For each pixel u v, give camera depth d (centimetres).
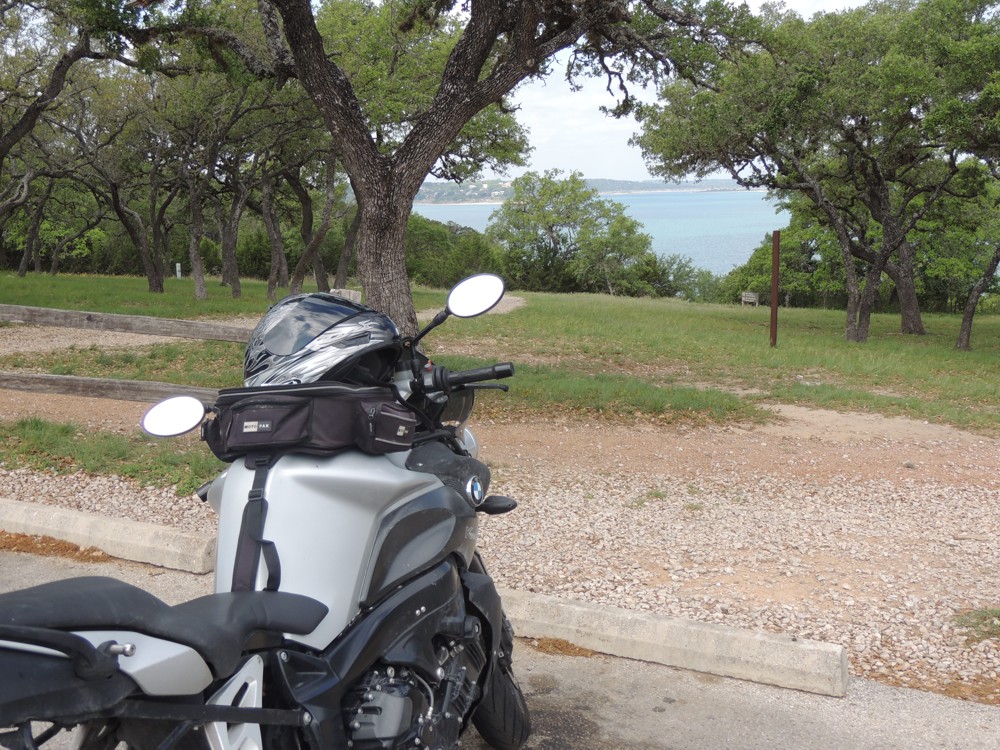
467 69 1148
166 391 779
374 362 277
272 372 250
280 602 221
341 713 233
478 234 6462
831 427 1065
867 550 609
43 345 1616
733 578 543
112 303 2425
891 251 2397
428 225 6662
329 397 236
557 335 2072
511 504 320
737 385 1379
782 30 2133
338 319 264
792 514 696
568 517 663
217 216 4406
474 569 313
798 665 401
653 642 428
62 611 167
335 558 232
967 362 1908
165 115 2820
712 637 420
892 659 437
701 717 375
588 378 1334
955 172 2338
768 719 374
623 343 1938
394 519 249
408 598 248
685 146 2575
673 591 517
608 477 794
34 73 2503
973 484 821
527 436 952
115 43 1385
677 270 7456
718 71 1482
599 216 6950
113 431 907
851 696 395
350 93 1142
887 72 2100
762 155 2492
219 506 258
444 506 265
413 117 2456
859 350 2067
